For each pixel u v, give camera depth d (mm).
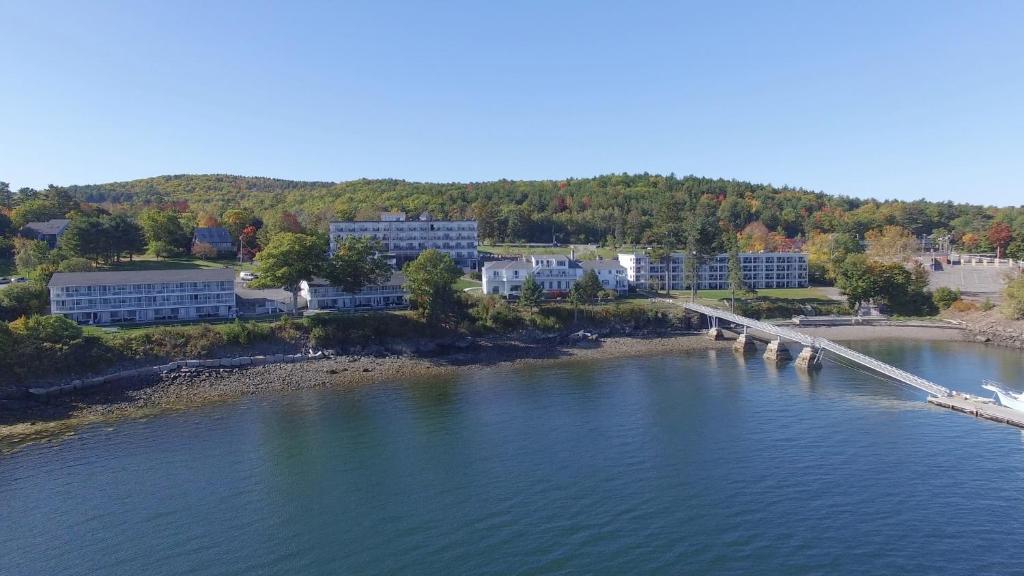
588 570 45312
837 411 81062
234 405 87438
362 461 66438
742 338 125750
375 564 46656
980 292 171000
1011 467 61969
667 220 196750
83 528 52406
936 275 195750
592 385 98000
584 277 154750
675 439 71688
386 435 74562
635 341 133875
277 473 63438
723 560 46344
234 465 65562
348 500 57219
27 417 81250
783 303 165250
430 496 57812
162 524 52969
